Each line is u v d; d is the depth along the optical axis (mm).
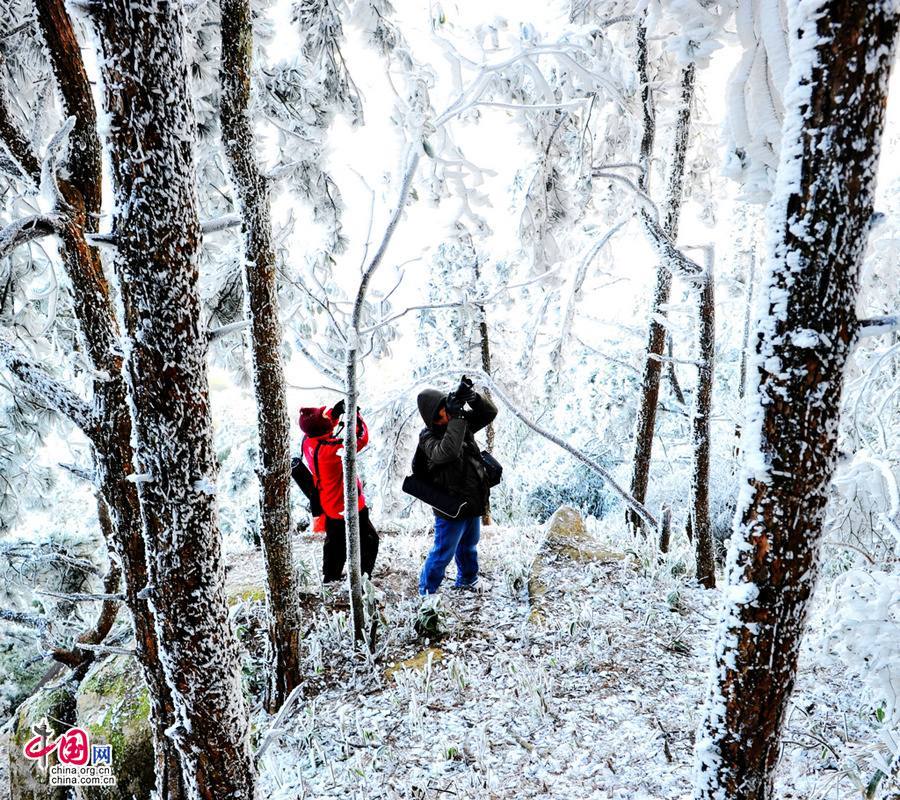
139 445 1838
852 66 1254
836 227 1325
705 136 8297
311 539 6754
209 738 2016
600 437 12484
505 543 6773
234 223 2654
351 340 3973
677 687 4016
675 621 4852
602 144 6492
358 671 4383
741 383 11250
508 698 3953
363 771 3406
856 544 3932
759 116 1753
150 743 4180
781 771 3070
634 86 3803
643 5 2189
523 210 4516
